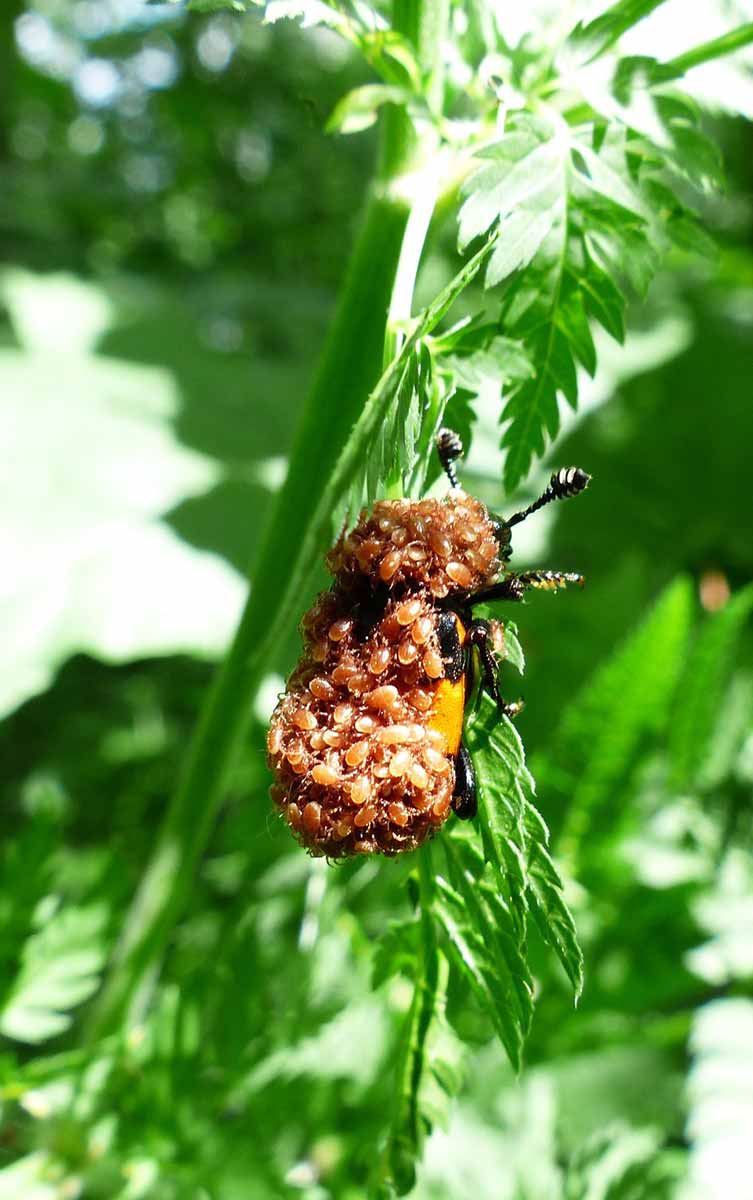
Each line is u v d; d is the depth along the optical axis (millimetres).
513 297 77
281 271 421
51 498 142
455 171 82
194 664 207
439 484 84
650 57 80
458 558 74
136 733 187
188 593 132
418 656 72
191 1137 99
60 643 124
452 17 85
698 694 123
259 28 388
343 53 393
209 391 198
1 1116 102
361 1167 104
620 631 139
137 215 414
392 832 72
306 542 69
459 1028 99
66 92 397
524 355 74
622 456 192
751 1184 106
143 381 195
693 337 201
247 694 94
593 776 117
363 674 73
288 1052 102
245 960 104
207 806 98
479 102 84
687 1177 107
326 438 88
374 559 74
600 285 77
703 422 192
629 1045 117
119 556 135
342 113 80
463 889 77
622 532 184
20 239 341
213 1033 102
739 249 253
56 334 212
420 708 73
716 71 95
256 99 398
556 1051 115
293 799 73
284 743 74
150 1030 101
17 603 127
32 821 102
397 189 84
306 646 76
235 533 144
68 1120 99
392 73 81
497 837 74
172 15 377
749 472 186
